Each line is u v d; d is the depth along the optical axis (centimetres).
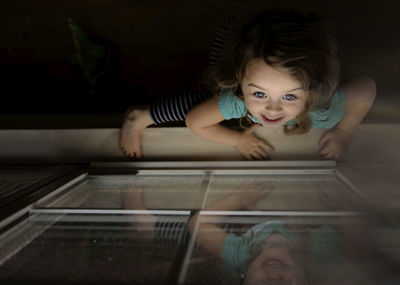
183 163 121
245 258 73
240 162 119
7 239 80
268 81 93
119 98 202
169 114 131
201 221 85
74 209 90
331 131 123
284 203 93
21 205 90
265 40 93
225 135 124
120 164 123
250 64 95
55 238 80
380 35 207
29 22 229
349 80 123
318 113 115
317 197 96
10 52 227
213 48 145
